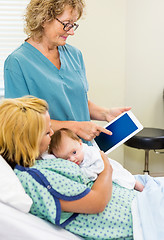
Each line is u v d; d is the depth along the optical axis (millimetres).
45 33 1426
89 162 1227
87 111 1653
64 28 1382
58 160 1154
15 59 1415
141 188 1384
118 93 2555
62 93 1494
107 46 2471
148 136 2271
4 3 2342
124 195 1236
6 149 1096
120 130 1491
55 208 1042
